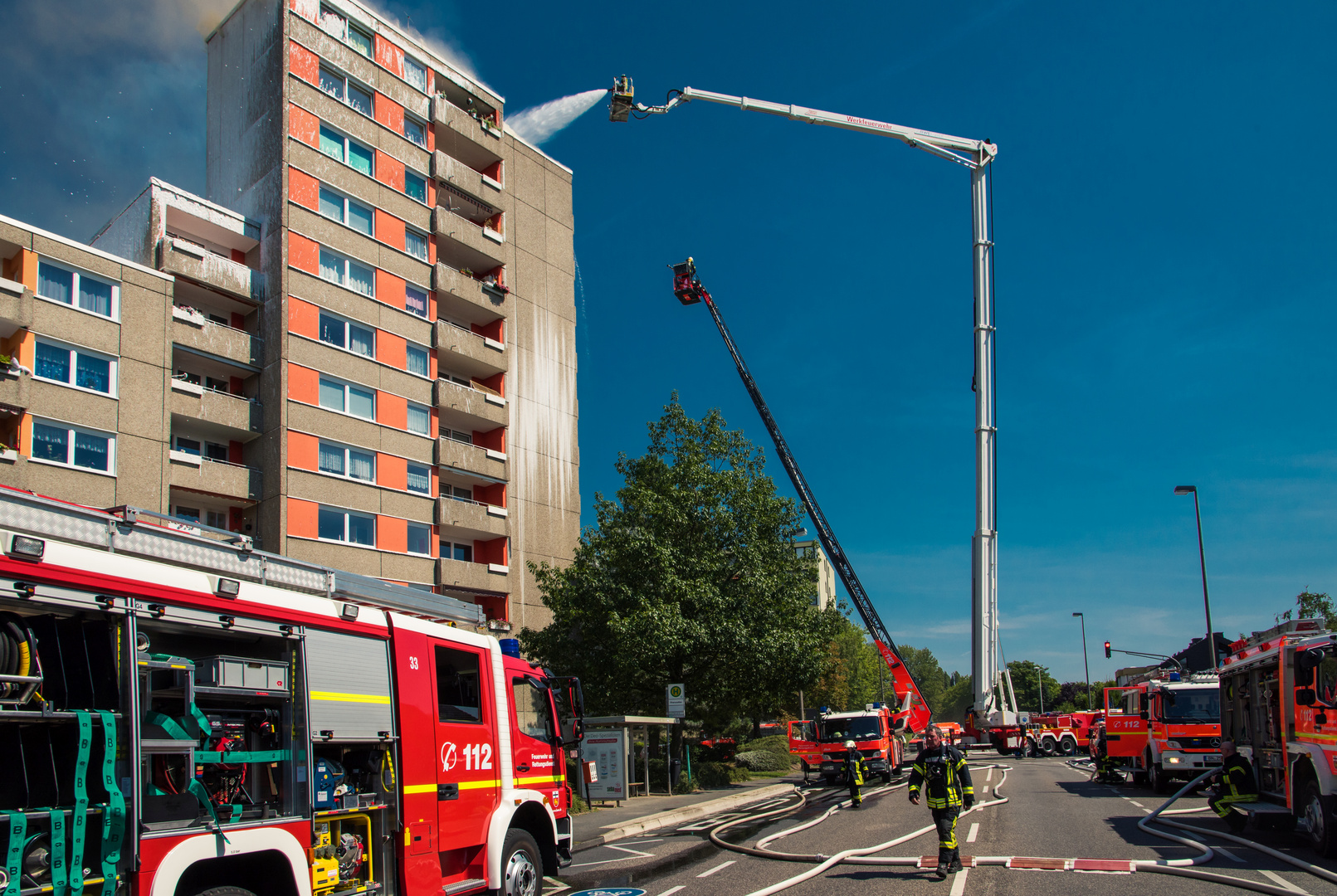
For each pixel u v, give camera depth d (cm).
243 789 563
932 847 1204
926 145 2944
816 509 3550
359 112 3200
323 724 625
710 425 2828
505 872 813
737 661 2591
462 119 3609
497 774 834
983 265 2900
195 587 539
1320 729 1044
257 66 3069
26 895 422
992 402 2852
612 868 1187
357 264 3098
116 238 2802
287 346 2803
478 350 3484
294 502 2736
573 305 4019
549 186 4016
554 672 2728
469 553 3466
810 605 2819
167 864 489
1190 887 882
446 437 3362
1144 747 2106
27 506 473
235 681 559
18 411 2138
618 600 2589
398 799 687
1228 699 1427
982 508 2795
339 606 662
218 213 2842
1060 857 1080
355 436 2962
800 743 2998
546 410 3762
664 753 2597
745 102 2819
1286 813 1138
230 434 2770
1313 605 3109
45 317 2205
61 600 463
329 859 618
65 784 452
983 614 2741
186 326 2641
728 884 996
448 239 3456
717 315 3744
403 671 720
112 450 2303
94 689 482
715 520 2653
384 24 3375
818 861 1119
